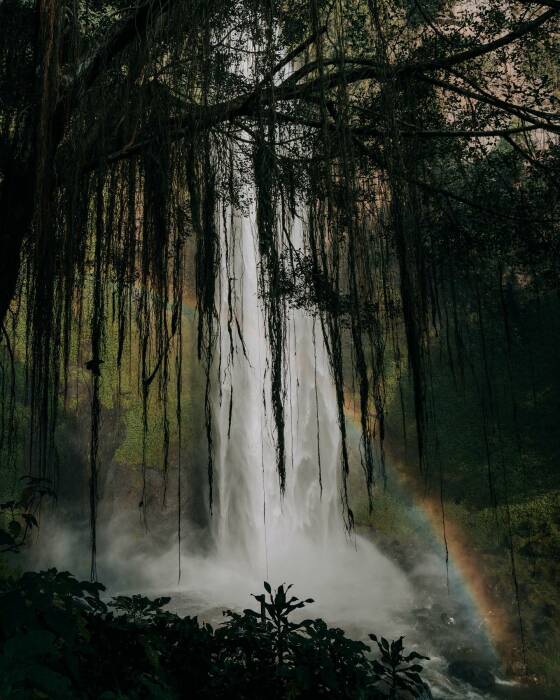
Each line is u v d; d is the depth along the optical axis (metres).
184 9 3.50
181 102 3.59
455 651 16.67
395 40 4.36
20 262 4.18
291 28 3.78
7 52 4.31
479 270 4.36
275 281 3.11
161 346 3.06
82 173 3.47
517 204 4.89
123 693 2.96
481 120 4.86
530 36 4.89
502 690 15.09
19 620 2.44
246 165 4.45
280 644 3.63
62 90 3.75
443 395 22.55
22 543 3.15
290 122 3.96
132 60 3.62
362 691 3.47
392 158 3.14
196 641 3.61
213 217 3.26
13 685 2.07
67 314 3.09
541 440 21.39
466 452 22.38
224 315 18.42
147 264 3.23
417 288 2.94
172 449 21.70
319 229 3.34
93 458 2.94
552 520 20.31
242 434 22.53
